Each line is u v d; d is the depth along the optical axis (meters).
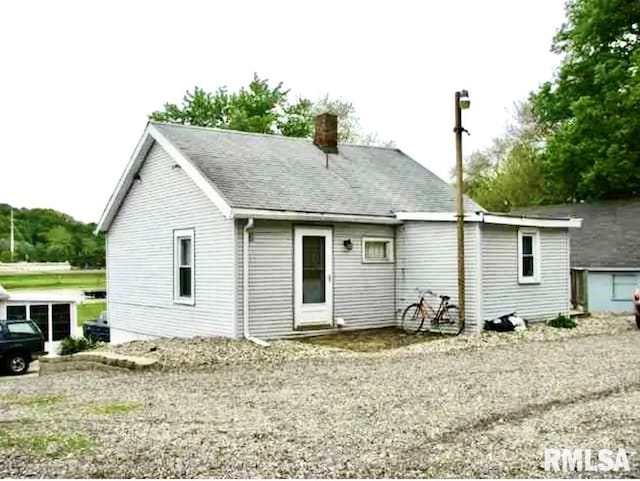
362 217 16.20
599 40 31.28
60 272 64.75
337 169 18.94
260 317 14.84
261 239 14.91
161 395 9.27
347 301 16.34
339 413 7.76
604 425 6.96
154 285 17.80
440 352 13.06
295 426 7.13
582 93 32.25
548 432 6.71
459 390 9.05
